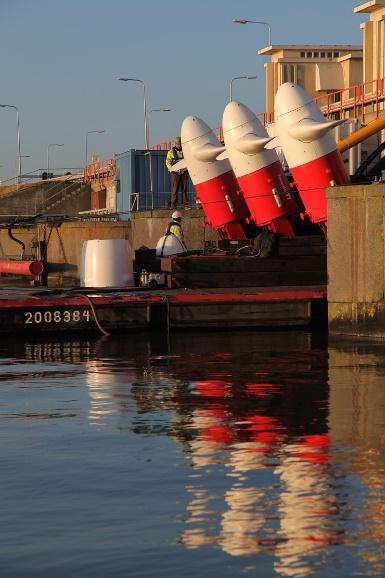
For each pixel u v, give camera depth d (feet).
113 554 32.40
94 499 38.27
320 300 106.11
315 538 33.42
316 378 70.59
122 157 215.92
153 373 73.97
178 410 57.41
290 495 38.27
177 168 145.28
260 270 115.85
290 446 47.03
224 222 140.56
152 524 35.14
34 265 158.51
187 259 114.32
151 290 112.16
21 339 99.35
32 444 48.14
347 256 95.91
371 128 151.02
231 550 32.53
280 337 98.32
